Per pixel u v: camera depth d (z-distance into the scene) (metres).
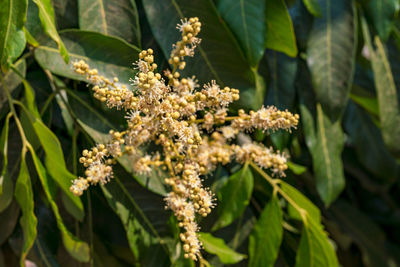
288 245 0.57
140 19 0.52
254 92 0.51
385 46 0.60
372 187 0.71
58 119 0.51
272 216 0.52
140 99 0.43
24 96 0.48
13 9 0.45
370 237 0.69
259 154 0.49
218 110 0.46
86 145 0.50
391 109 0.60
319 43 0.56
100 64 0.47
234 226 0.55
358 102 0.64
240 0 0.51
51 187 0.48
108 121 0.49
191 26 0.44
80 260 0.49
